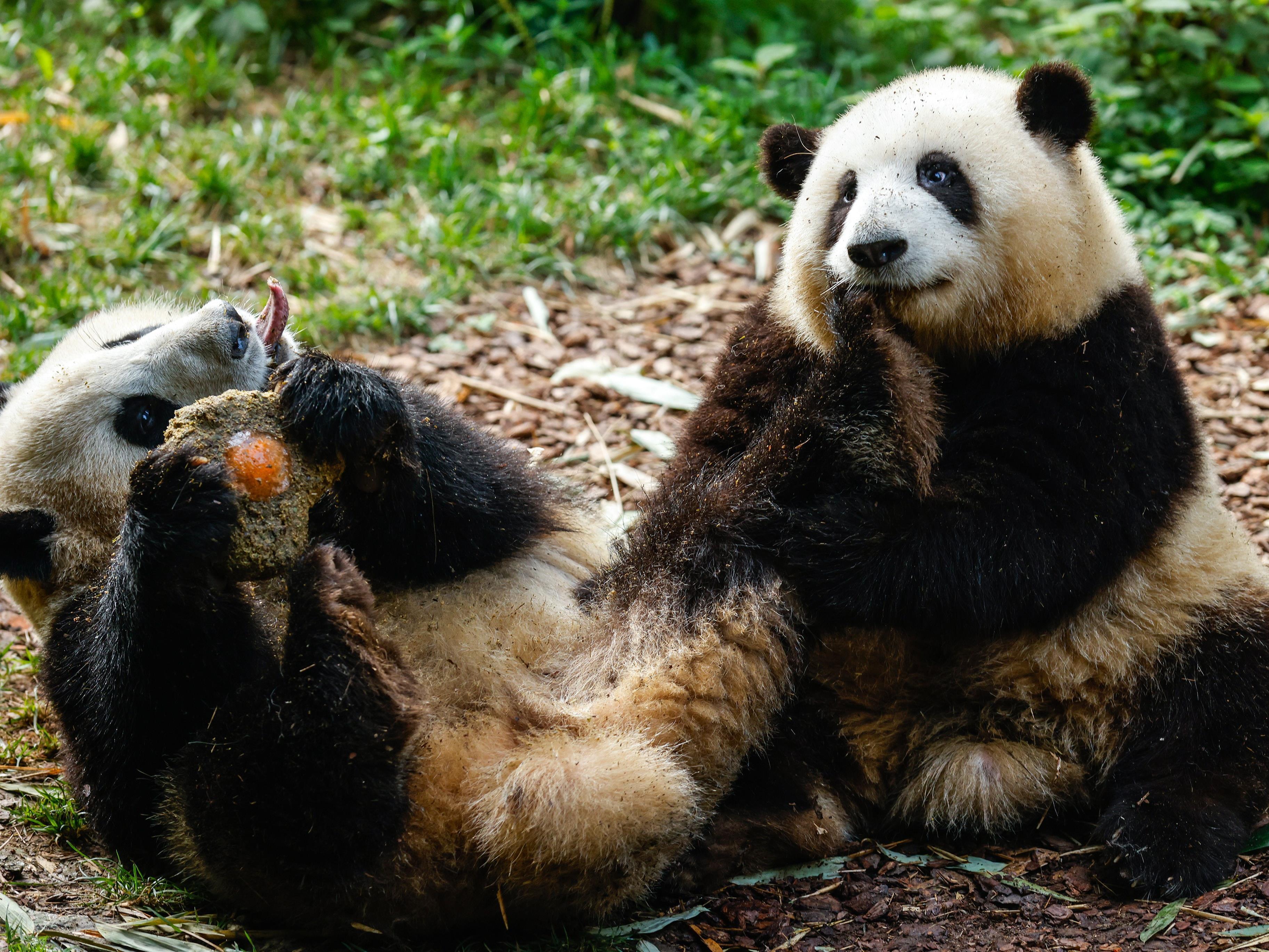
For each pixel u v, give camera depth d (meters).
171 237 14.19
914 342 8.28
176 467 6.49
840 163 8.38
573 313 14.26
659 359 13.48
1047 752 7.89
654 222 15.44
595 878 6.85
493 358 13.38
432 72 17.50
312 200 15.44
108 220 14.52
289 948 6.87
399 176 15.77
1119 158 15.51
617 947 6.89
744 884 7.54
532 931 7.08
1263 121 15.28
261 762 6.37
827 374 7.77
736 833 7.55
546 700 7.39
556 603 8.16
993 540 7.52
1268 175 14.95
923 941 6.95
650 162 16.11
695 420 8.97
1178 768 7.66
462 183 15.68
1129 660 7.88
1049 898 7.28
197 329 7.82
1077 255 7.95
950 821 7.79
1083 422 7.73
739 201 15.80
